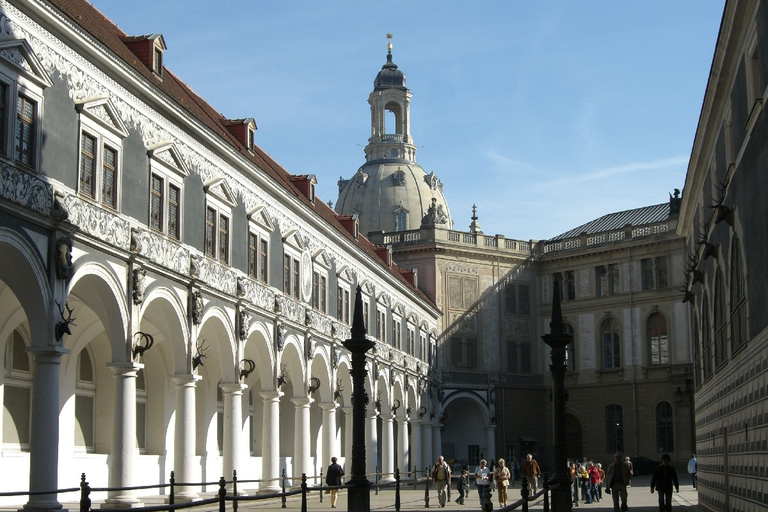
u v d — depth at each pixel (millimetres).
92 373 36000
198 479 42312
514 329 83250
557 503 24484
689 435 74562
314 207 51500
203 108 41562
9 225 24359
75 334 33438
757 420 25344
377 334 61688
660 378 76562
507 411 81688
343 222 61562
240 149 39625
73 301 31562
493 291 83000
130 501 29594
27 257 25031
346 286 55406
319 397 53125
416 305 73188
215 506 35156
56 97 26859
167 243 33188
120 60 29828
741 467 28641
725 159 30250
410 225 113188
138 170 31594
